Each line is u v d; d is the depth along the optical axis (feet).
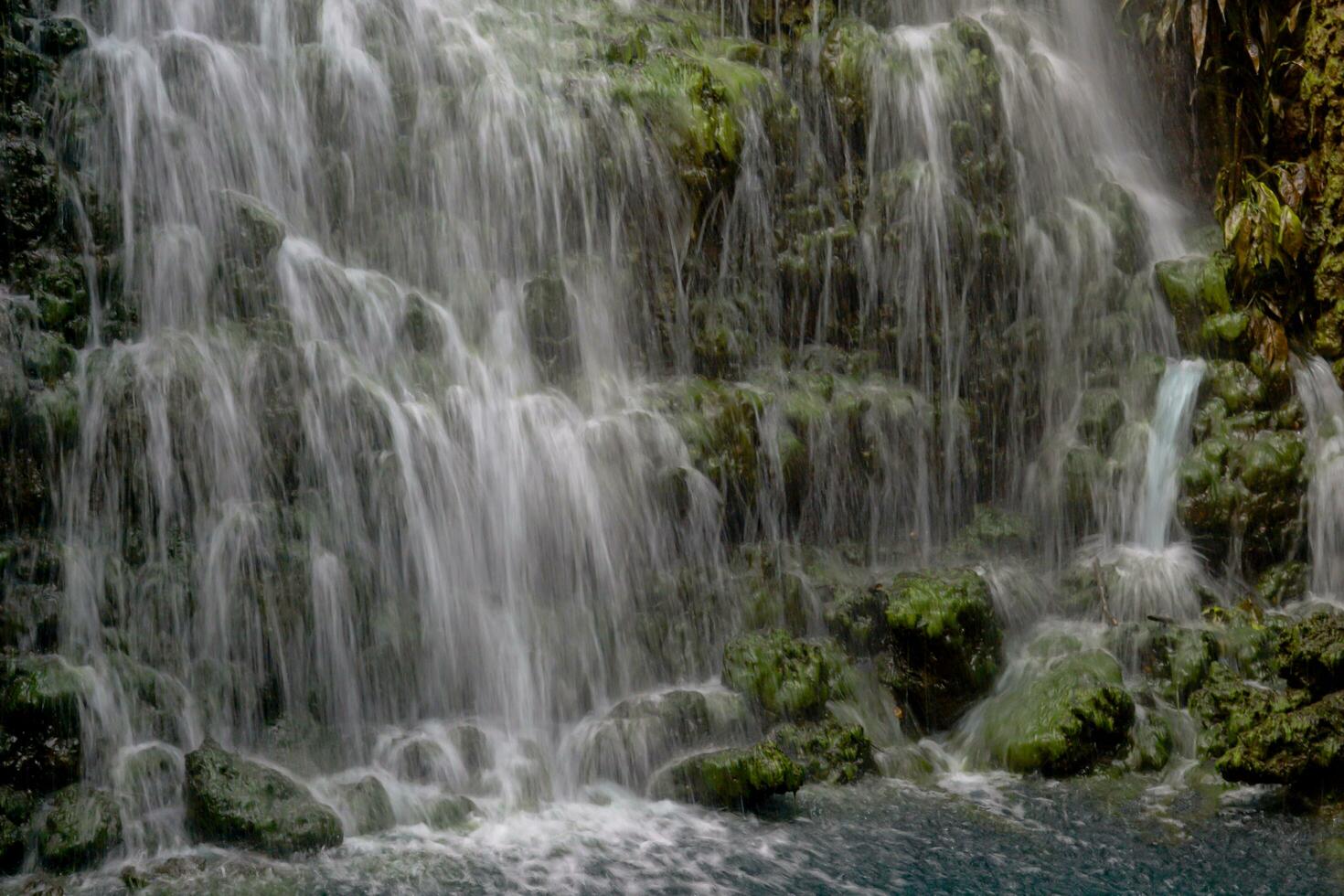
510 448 28.02
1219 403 32.14
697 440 29.25
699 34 34.19
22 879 21.04
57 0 27.71
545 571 28.04
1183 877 21.91
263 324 26.68
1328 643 25.32
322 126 29.53
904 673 28.14
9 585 23.45
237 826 22.03
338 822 22.68
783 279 32.63
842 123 33.60
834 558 31.12
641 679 27.89
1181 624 29.78
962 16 34.91
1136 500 32.22
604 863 22.25
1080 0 38.19
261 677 25.08
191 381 25.17
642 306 30.86
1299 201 33.32
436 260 29.91
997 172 34.04
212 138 28.04
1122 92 37.86
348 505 26.37
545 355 29.81
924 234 32.91
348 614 25.91
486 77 30.73
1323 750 24.29
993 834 23.59
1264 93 34.86
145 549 24.75
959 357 33.37
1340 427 32.09
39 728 22.25
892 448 32.09
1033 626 30.60
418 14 31.42
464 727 25.58
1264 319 32.45
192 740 24.08
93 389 24.82
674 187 30.83
